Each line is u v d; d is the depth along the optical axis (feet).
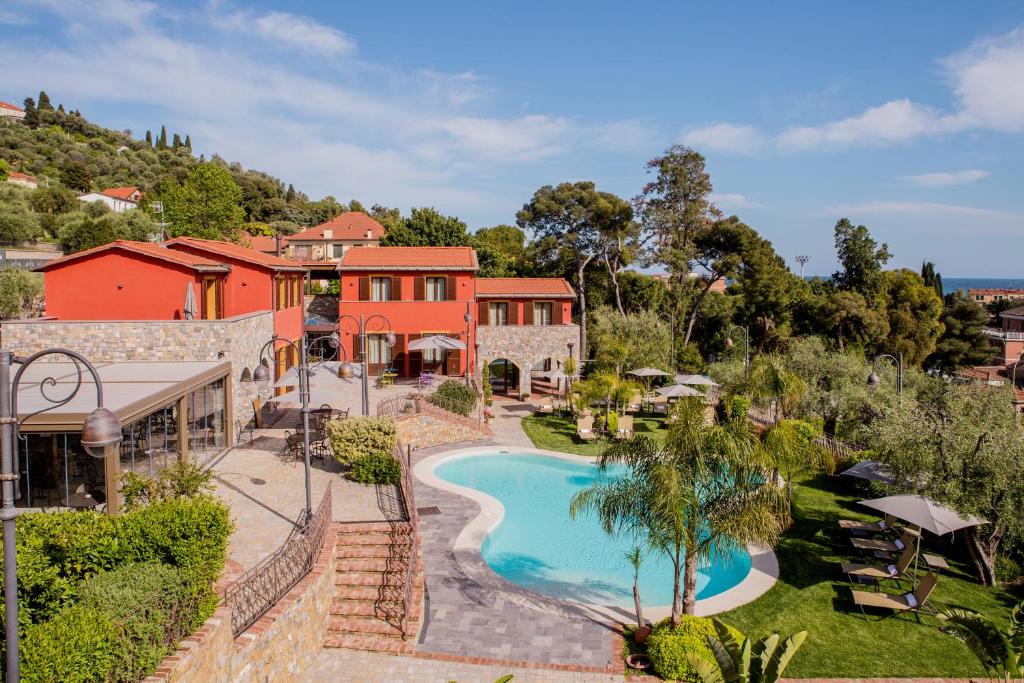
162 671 24.44
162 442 54.44
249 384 78.74
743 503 40.01
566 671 37.09
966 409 65.26
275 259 107.14
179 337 69.67
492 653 38.73
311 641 37.32
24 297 132.05
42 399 46.68
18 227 182.29
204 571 29.78
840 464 78.74
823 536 59.31
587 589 50.57
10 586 19.85
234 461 65.00
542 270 174.40
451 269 116.37
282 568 36.01
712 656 36.17
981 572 50.49
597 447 91.30
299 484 57.67
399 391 100.78
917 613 45.03
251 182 357.00
